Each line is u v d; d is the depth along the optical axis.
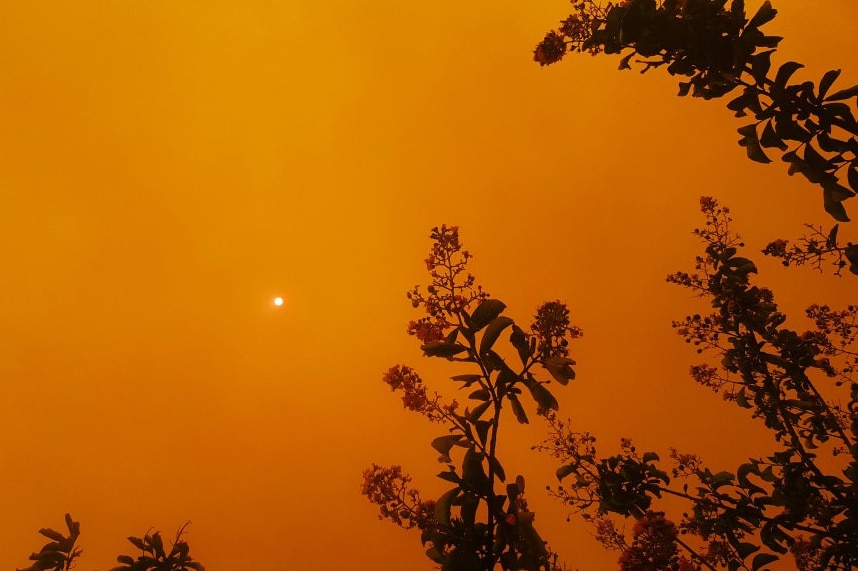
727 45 2.92
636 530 3.31
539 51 3.47
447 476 2.80
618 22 3.09
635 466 3.85
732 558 3.69
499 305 2.94
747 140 3.00
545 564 2.78
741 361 4.11
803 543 3.58
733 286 4.11
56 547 3.77
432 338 3.03
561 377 2.86
